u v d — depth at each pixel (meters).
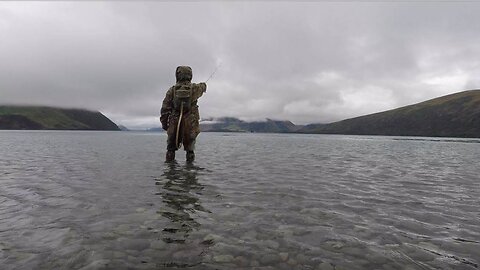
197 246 1.28
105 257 1.16
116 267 1.08
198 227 1.52
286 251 1.25
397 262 1.17
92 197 2.14
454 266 1.15
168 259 1.16
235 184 2.73
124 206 1.90
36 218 1.63
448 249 1.31
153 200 2.07
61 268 1.06
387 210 1.92
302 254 1.23
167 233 1.43
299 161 5.13
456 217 1.79
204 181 2.86
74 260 1.13
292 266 1.12
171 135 4.41
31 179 2.87
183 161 4.66
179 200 2.08
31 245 1.26
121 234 1.40
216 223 1.59
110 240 1.33
